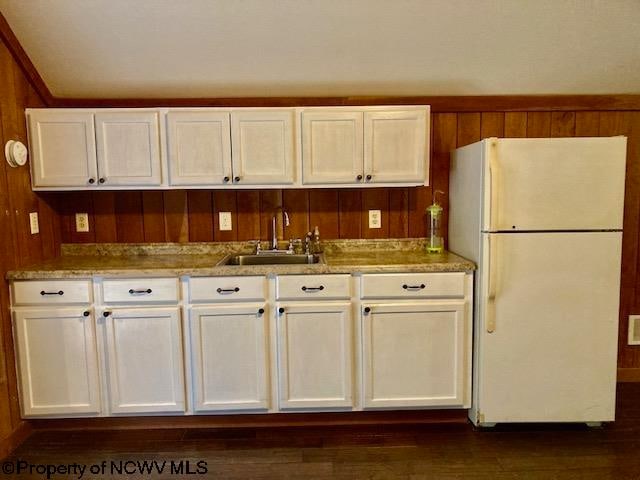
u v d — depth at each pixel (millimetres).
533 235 2270
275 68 2605
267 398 2418
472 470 2104
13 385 2334
